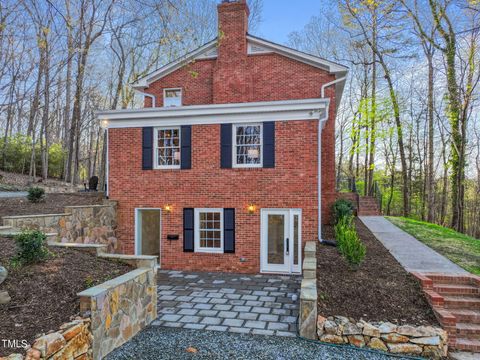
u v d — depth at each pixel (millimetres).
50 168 25719
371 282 7727
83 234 10680
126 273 6500
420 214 28812
